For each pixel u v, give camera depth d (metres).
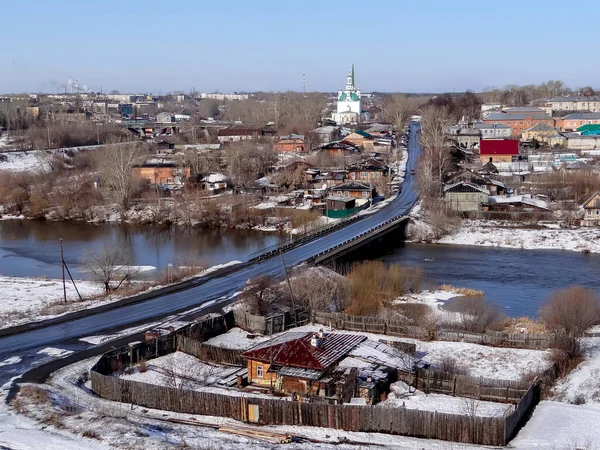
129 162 167.12
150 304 79.69
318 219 141.25
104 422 47.12
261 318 70.62
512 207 139.25
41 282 97.56
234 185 177.25
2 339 67.81
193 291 85.12
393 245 127.25
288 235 136.75
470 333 67.94
